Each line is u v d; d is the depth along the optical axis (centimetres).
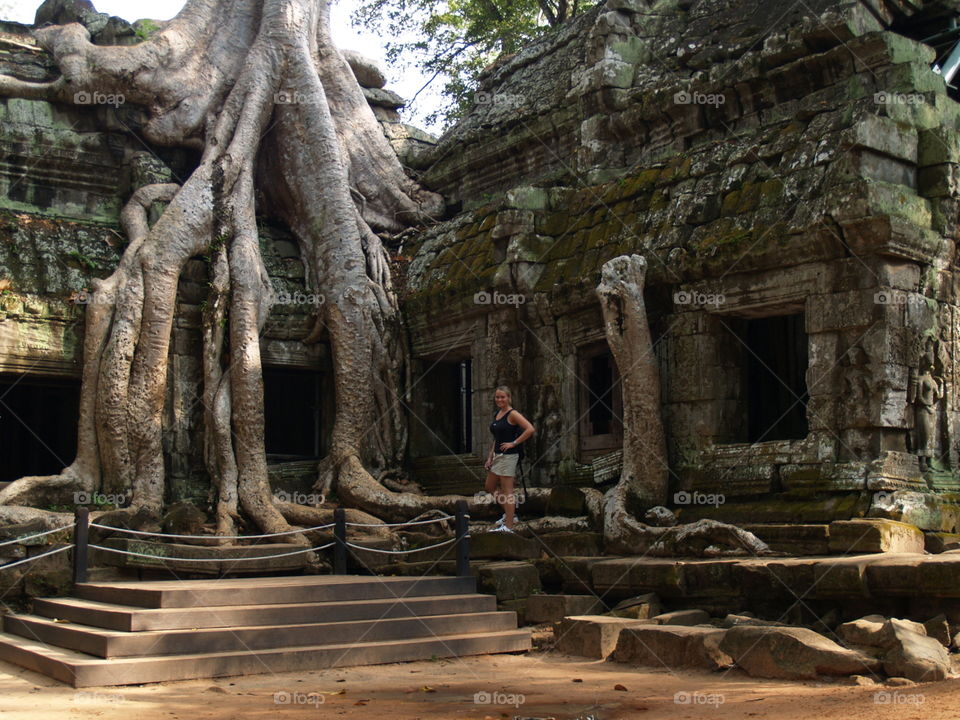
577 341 1434
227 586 1040
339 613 1050
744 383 1312
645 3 1650
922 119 1233
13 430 1664
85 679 864
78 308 1593
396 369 1703
